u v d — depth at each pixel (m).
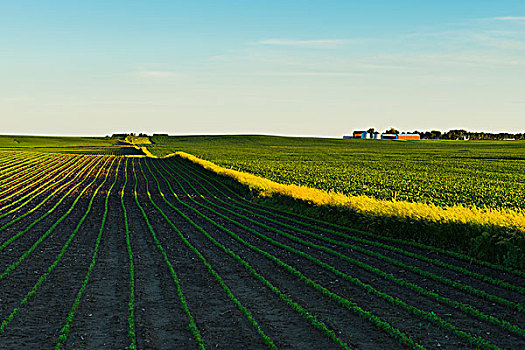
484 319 10.90
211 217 28.11
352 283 14.12
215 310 11.93
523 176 54.22
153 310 11.95
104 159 88.31
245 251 18.78
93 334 10.38
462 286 13.30
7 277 15.05
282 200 32.78
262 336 10.07
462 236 17.34
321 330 10.44
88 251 18.94
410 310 11.59
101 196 39.06
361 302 12.36
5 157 88.81
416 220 19.28
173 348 9.66
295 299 12.72
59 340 9.96
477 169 65.00
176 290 13.66
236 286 14.03
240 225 24.64
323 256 17.62
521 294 12.73
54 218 27.80
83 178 55.31
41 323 11.05
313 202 28.62
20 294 13.27
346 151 122.31
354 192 38.38
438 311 11.59
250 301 12.62
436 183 46.12
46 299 12.82
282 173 57.44
